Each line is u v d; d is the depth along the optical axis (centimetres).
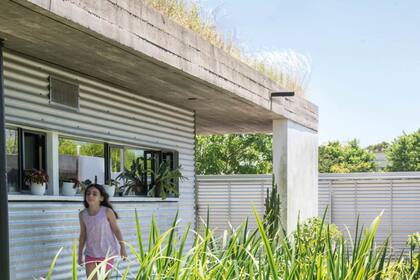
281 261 415
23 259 661
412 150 3553
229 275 362
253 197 1518
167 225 1008
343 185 1517
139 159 954
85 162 804
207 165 2303
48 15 511
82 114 780
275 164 1155
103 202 683
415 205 1473
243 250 393
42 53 667
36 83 694
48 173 725
